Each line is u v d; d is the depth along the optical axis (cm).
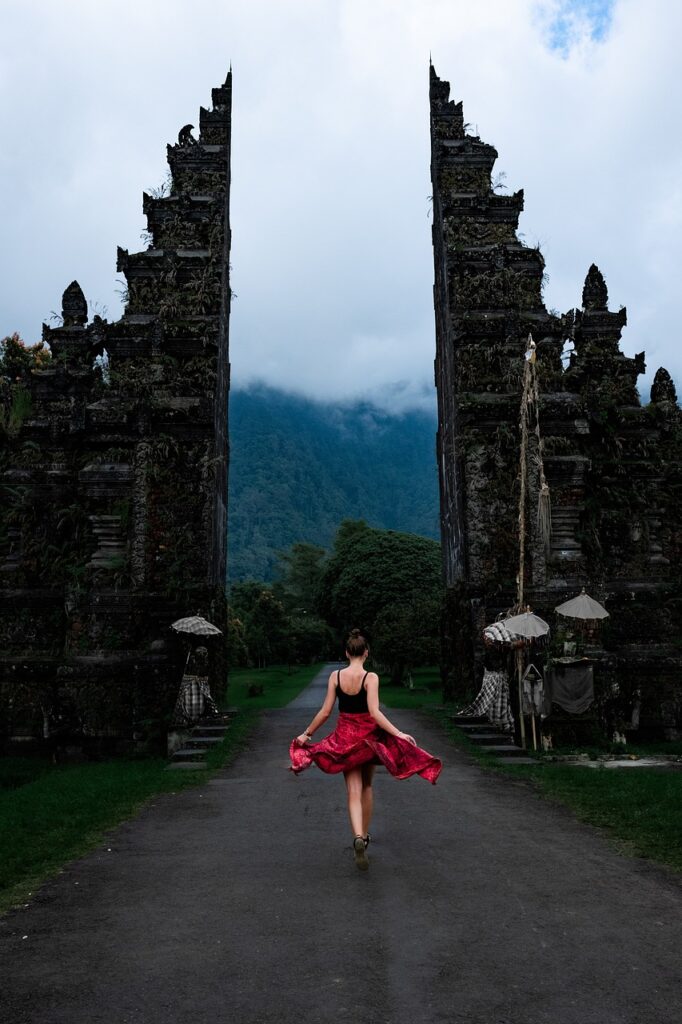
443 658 2503
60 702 2006
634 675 2109
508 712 1778
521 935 515
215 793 1167
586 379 2378
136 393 2225
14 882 682
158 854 778
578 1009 405
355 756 659
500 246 2417
